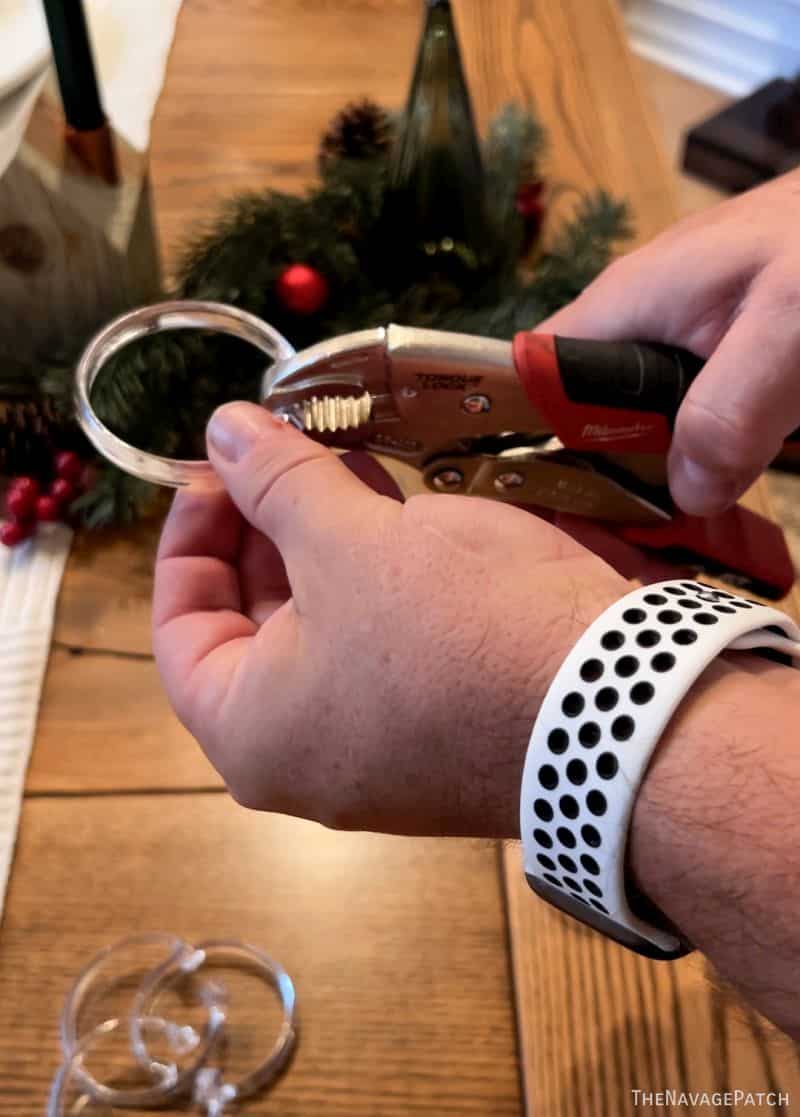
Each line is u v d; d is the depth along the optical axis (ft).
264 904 1.59
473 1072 1.43
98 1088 1.43
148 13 2.34
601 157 2.71
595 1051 1.42
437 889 1.59
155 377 1.93
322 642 1.11
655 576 1.67
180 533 1.42
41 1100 1.43
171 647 1.35
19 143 1.93
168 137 2.68
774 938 0.87
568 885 1.01
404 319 2.11
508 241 2.30
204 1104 1.42
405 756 1.08
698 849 0.90
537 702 1.00
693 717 0.94
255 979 1.52
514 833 1.10
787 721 0.93
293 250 2.11
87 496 1.98
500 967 1.52
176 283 2.13
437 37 2.01
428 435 1.45
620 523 1.60
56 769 1.73
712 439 1.37
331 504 1.16
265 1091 1.43
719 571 1.68
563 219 2.56
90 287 2.10
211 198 2.52
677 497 1.50
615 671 0.95
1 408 2.14
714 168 4.86
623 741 0.92
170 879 1.61
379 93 2.81
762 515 1.97
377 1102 1.42
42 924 1.57
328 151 2.50
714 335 1.48
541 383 1.37
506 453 1.49
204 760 1.74
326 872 1.61
